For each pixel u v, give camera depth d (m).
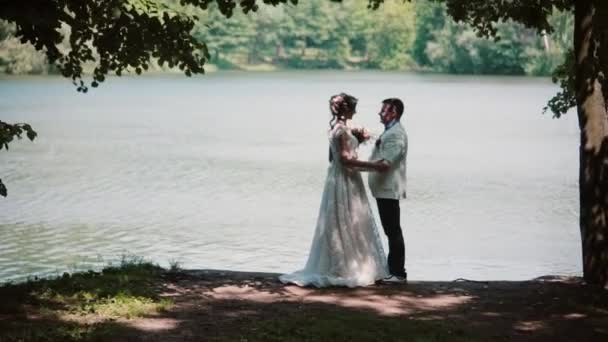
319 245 8.96
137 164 28.97
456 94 76.50
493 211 20.56
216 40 127.38
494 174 27.52
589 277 9.07
